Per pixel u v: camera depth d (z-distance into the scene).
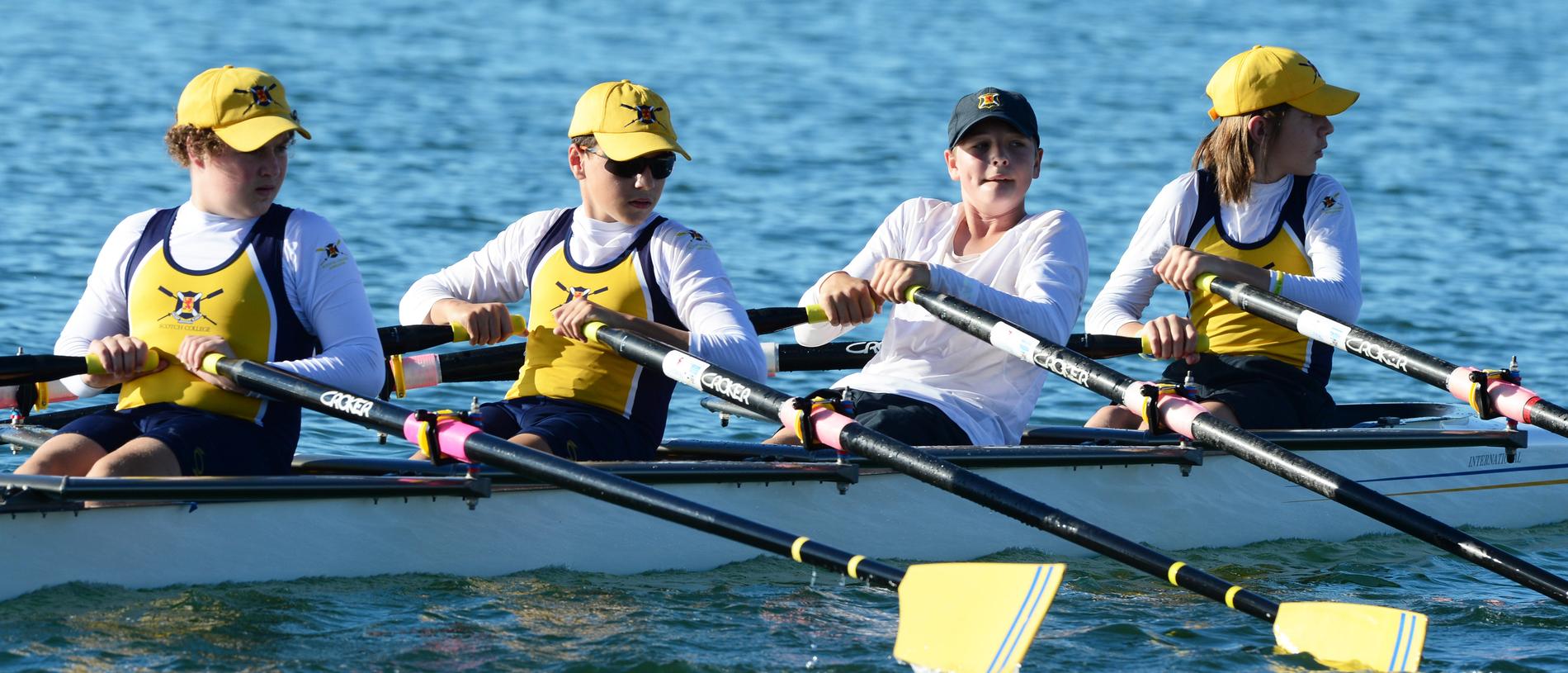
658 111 28.06
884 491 28.95
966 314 29.06
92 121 83.69
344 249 25.97
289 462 26.05
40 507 22.81
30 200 63.25
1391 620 22.81
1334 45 144.62
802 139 90.19
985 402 30.84
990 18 159.38
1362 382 46.50
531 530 26.61
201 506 24.12
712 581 27.22
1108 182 79.50
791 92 109.25
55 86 95.12
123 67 105.31
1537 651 24.64
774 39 139.00
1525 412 28.47
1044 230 30.59
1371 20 166.12
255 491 23.78
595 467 25.44
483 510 26.19
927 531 29.42
